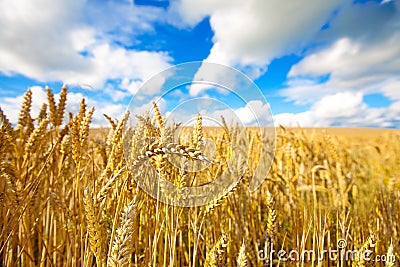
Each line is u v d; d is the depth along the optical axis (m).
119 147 0.35
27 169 0.46
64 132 0.53
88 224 0.27
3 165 0.37
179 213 0.37
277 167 0.93
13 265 0.41
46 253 0.48
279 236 0.63
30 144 0.47
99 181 0.36
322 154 1.22
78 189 0.39
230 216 0.59
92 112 0.40
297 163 0.98
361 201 0.91
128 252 0.23
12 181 0.39
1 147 0.37
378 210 0.67
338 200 0.76
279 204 0.73
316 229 0.50
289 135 1.07
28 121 0.52
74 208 0.42
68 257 0.42
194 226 0.41
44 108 0.62
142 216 0.46
